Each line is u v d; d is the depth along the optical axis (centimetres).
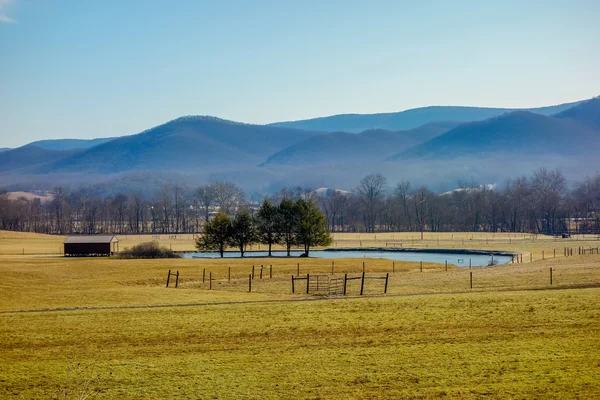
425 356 2880
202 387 2525
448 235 18488
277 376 2645
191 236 18862
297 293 5519
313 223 11119
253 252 13225
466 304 4088
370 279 6938
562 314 3644
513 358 2805
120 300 4972
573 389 2392
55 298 5106
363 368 2723
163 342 3247
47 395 2453
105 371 2748
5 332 3491
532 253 11738
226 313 3997
